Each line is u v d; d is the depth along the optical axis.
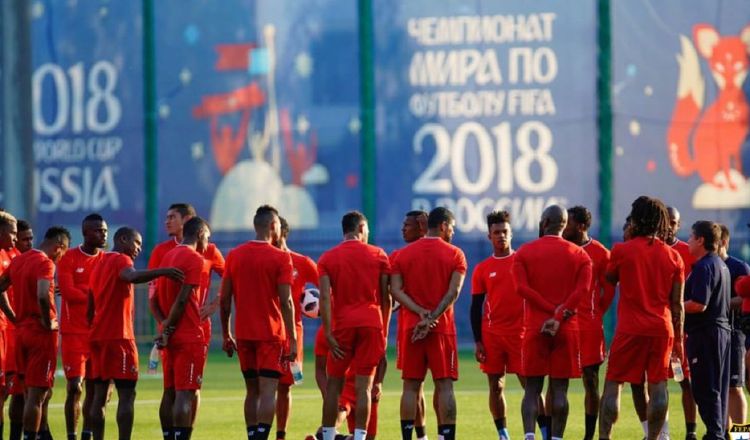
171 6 97.94
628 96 94.19
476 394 64.56
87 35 98.44
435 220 41.84
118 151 97.88
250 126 97.38
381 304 42.25
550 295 40.22
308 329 97.25
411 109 95.31
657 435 39.38
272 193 97.00
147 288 92.31
